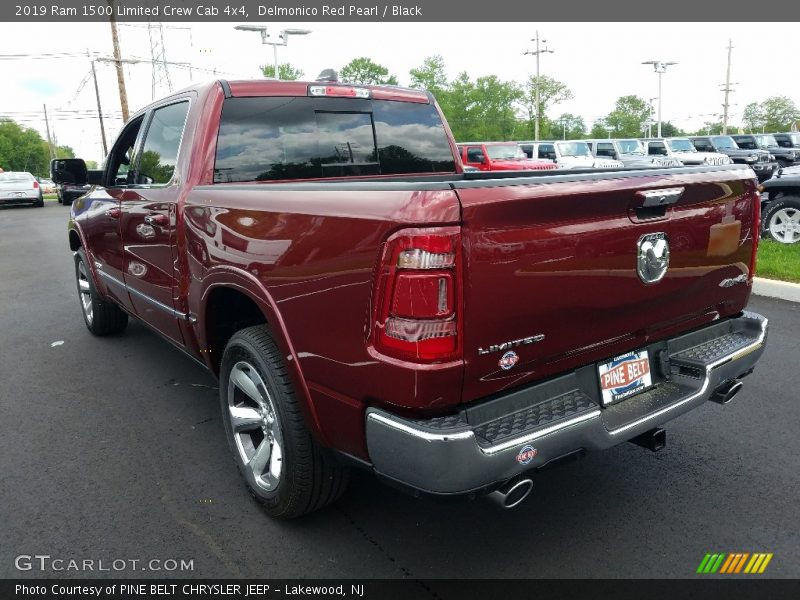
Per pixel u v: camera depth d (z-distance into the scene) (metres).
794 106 88.62
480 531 2.90
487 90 85.06
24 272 10.34
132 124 4.46
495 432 2.18
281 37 22.92
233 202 2.84
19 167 122.06
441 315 2.01
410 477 2.14
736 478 3.30
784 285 6.93
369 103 4.00
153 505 3.15
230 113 3.44
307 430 2.66
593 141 24.77
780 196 9.29
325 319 2.32
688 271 2.74
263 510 3.08
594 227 2.32
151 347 5.75
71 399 4.55
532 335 2.24
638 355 2.73
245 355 2.89
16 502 3.19
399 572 2.63
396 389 2.09
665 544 2.77
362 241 2.13
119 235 4.39
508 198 2.07
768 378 4.62
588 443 2.35
